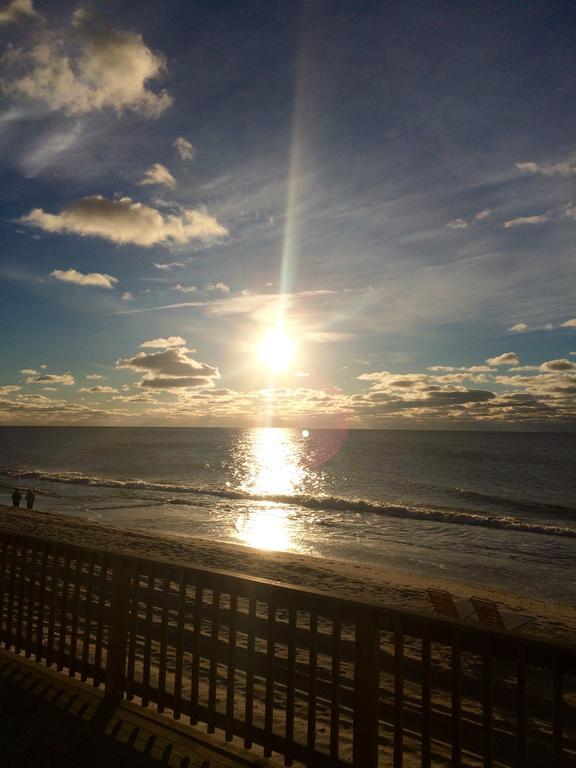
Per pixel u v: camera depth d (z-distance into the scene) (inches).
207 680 180.9
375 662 108.2
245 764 118.1
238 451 4188.0
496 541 885.8
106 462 2967.5
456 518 1085.1
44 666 166.7
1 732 129.6
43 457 3321.9
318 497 1369.3
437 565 710.5
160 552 570.9
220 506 1254.9
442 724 167.8
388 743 145.2
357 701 109.0
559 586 616.4
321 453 3905.0
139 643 221.6
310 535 919.0
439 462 2962.6
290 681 119.9
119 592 149.2
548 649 88.4
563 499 1528.1
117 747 123.3
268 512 1173.7
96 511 1160.8
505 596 504.4
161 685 138.3
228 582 130.1
